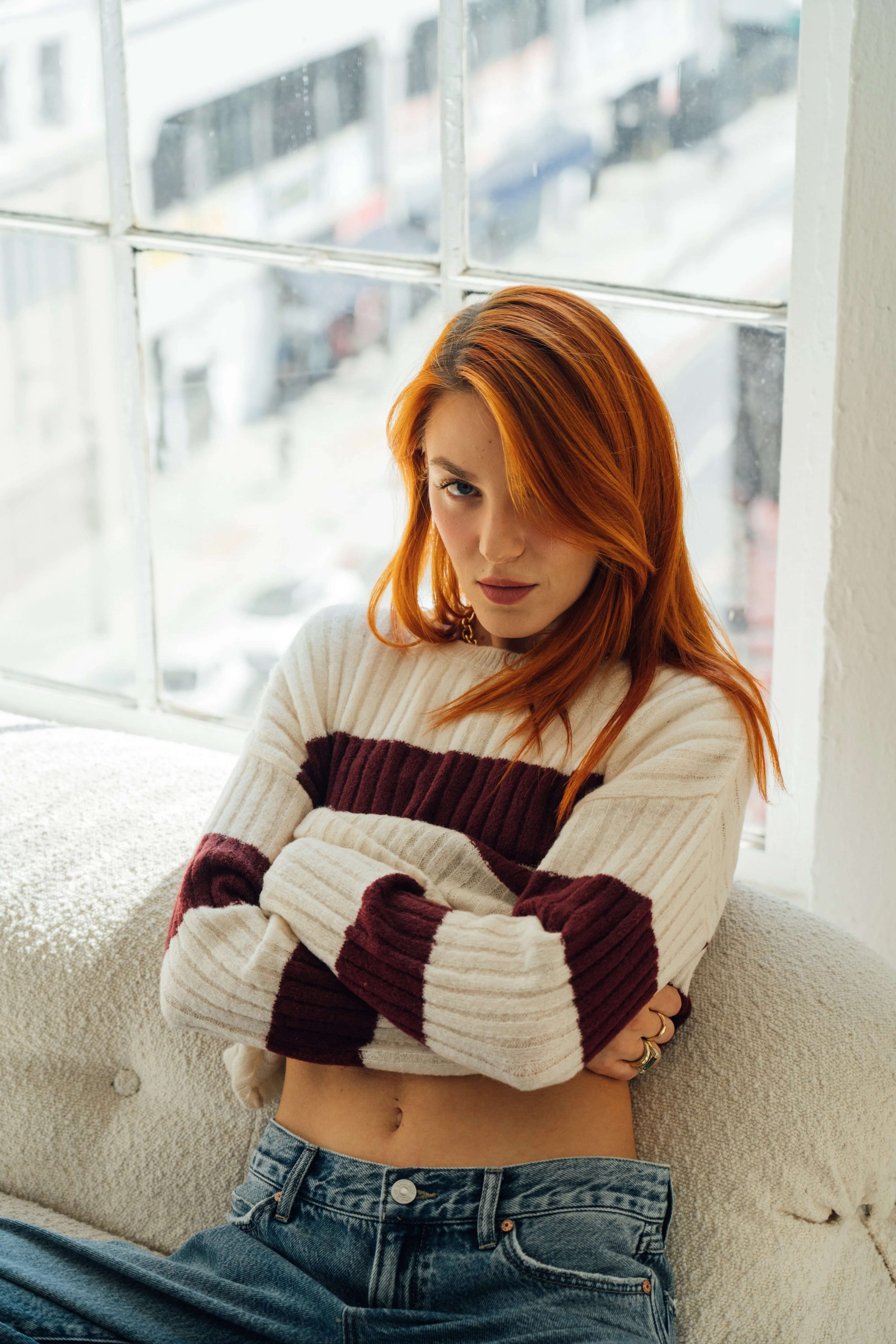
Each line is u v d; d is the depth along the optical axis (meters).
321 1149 1.01
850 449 1.21
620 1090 1.03
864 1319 1.07
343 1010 0.98
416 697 1.13
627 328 1.47
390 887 0.99
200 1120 1.17
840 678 1.27
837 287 1.25
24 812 1.34
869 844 1.29
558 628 1.08
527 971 0.92
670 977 0.97
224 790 1.14
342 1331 0.92
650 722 1.04
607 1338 0.86
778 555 1.37
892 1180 1.05
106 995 1.20
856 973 1.10
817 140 1.24
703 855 0.98
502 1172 0.96
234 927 1.02
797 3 1.29
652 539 1.06
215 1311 0.92
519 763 1.06
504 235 1.52
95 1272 0.98
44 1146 1.23
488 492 1.00
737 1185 1.02
